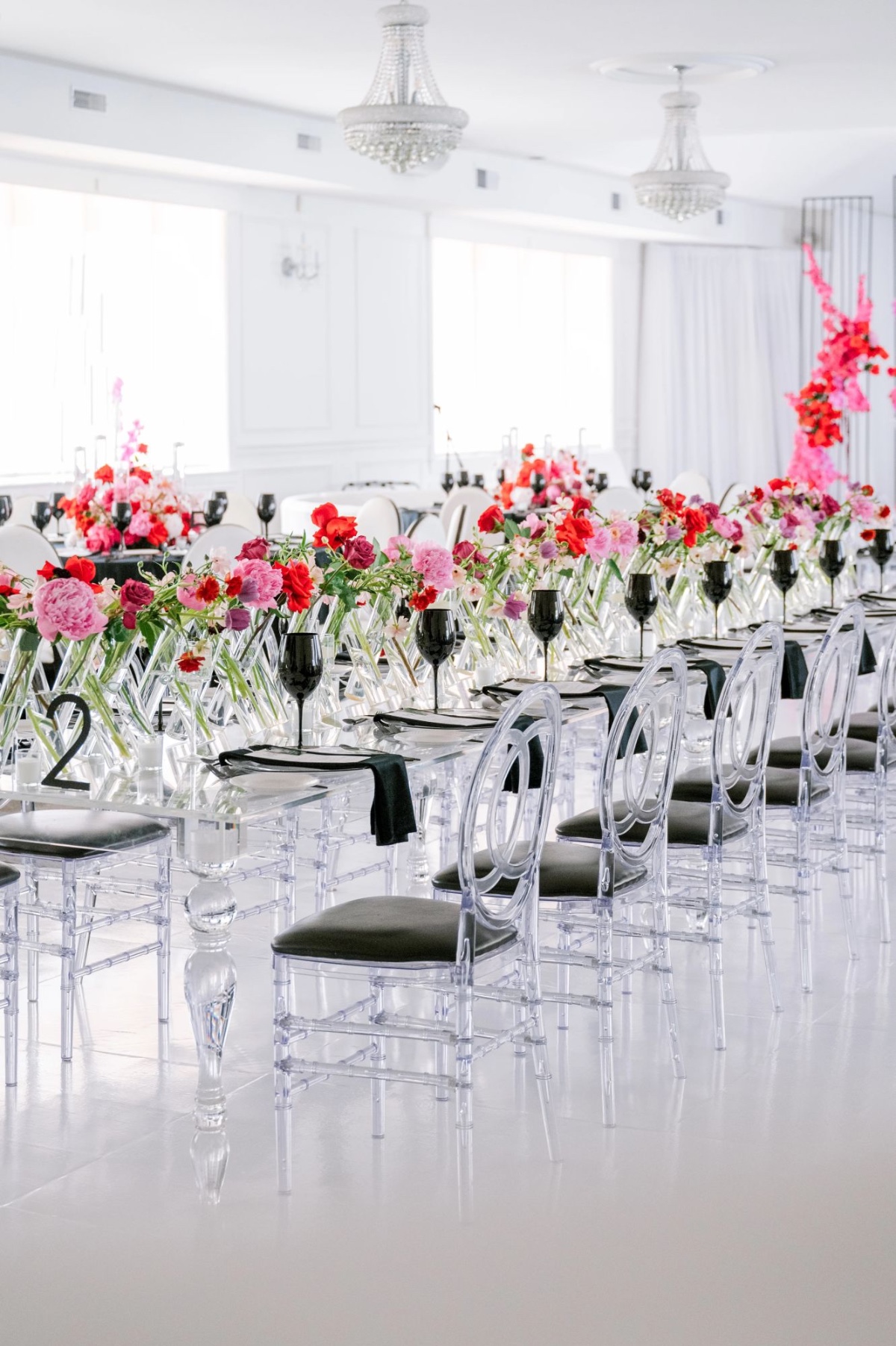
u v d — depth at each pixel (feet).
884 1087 11.80
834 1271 9.14
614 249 45.70
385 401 38.06
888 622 18.07
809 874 14.06
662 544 16.79
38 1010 13.58
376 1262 9.28
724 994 13.85
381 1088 11.02
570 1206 9.96
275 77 28.55
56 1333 8.54
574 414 45.42
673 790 13.92
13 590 10.73
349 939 10.19
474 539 15.06
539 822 10.66
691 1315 8.68
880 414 51.31
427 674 13.52
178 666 10.69
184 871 17.99
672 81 29.17
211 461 33.68
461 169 36.88
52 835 12.23
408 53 23.75
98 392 30.83
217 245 33.30
